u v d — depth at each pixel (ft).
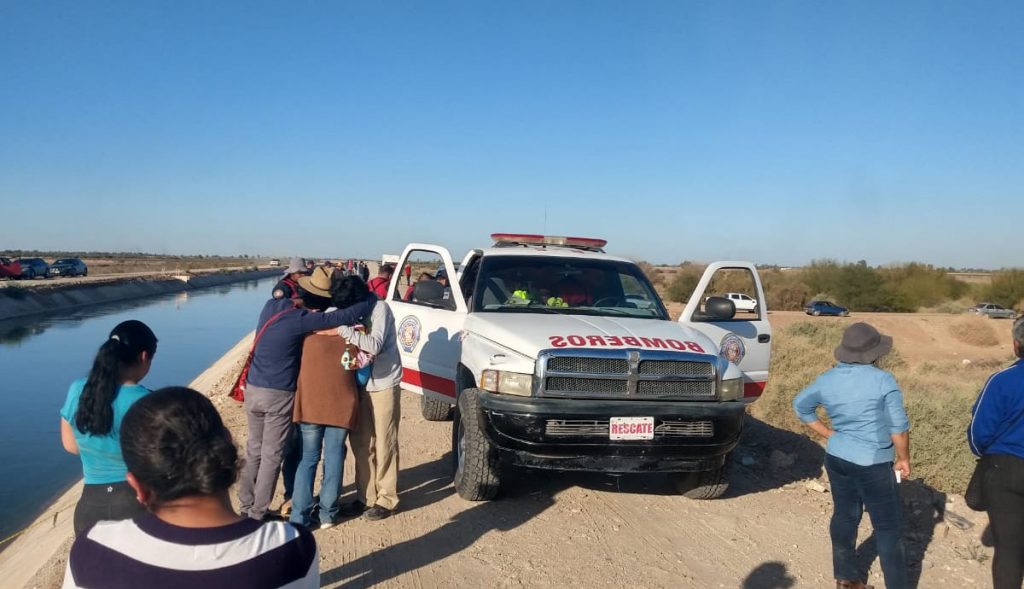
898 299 188.24
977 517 20.02
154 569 5.44
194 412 5.94
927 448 24.57
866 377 14.17
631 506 19.94
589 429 17.22
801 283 198.70
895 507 14.08
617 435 17.21
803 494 22.11
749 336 22.79
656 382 17.94
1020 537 12.87
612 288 23.49
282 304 16.35
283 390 16.05
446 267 23.22
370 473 18.07
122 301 190.29
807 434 31.91
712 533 18.22
